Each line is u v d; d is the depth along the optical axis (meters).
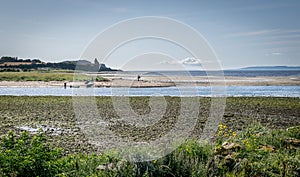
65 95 35.53
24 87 49.28
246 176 7.32
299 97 32.41
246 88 46.22
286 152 8.98
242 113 22.06
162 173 7.28
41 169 6.76
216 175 7.46
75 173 7.14
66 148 12.02
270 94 36.94
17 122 18.58
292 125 18.16
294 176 7.42
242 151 8.41
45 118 20.02
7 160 6.62
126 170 7.14
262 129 11.51
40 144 7.16
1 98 30.98
